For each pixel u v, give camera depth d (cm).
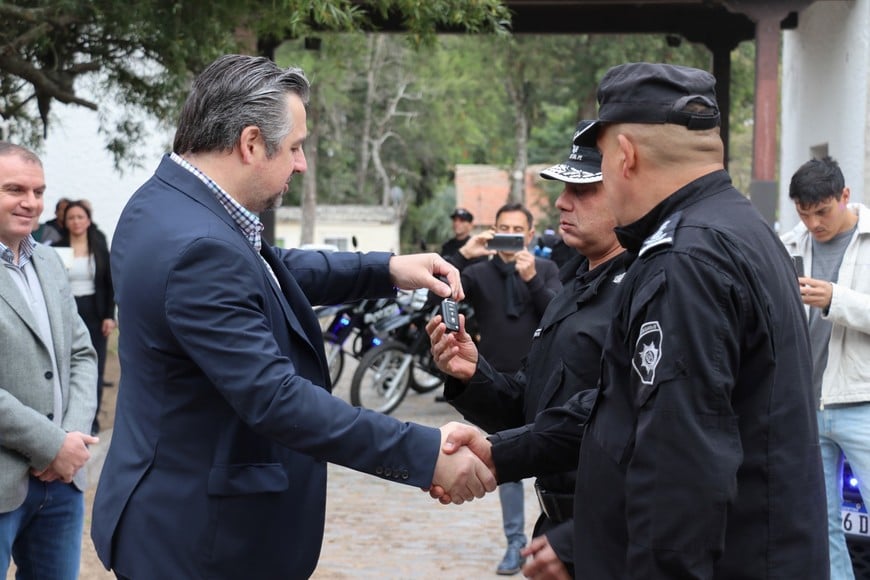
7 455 330
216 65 256
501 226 613
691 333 206
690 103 224
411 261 313
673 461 204
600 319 298
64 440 334
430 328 309
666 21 1275
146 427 250
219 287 240
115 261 256
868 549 461
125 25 744
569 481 295
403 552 588
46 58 841
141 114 1008
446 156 4572
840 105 977
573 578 258
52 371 347
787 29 1127
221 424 249
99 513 258
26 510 345
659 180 228
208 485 246
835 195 446
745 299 210
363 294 316
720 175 228
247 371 237
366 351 1057
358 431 244
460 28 1154
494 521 660
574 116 3869
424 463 250
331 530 634
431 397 1144
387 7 823
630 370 223
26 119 1005
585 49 2531
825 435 447
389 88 4250
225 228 248
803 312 229
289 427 238
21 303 340
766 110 980
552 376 302
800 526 215
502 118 4106
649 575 206
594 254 317
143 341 247
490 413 321
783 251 229
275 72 257
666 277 212
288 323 259
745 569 213
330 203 4703
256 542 251
